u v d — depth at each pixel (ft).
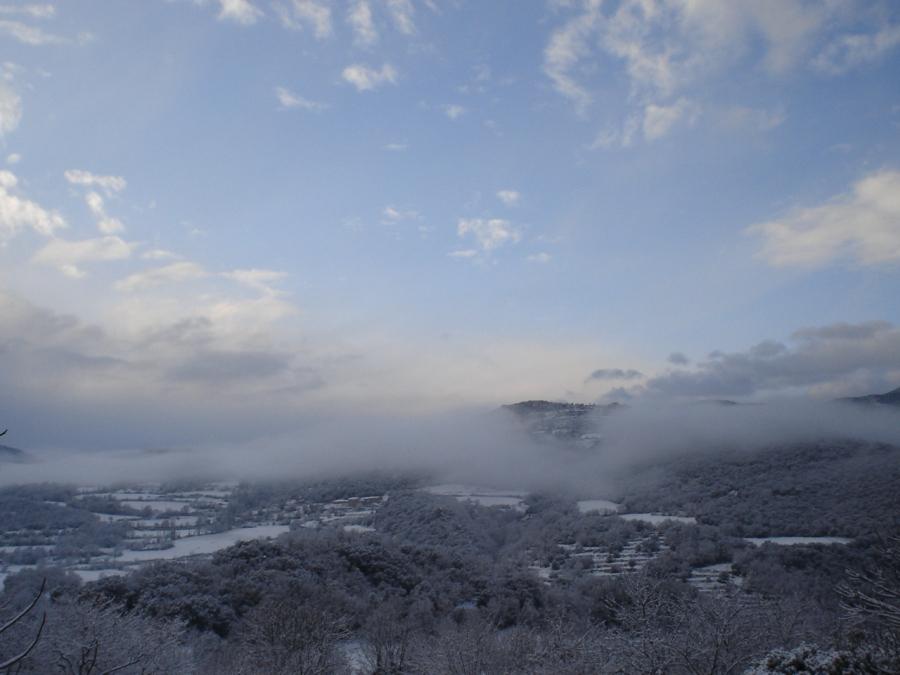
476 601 176.76
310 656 112.57
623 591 154.40
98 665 86.79
